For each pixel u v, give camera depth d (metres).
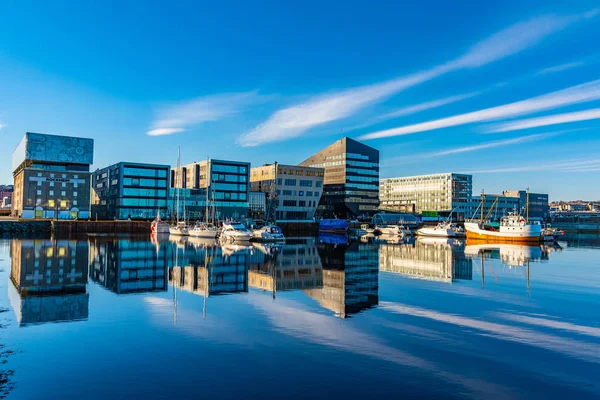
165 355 18.16
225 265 52.19
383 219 194.88
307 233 159.75
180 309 26.98
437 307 28.34
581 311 27.45
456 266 53.69
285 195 176.38
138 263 52.62
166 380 15.55
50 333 21.30
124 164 148.62
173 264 52.38
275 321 24.06
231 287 35.84
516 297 32.31
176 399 14.04
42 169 142.50
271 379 15.72
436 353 18.80
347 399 14.20
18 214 152.62
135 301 29.41
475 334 21.80
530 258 65.81
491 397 14.51
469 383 15.62
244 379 15.70
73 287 34.78
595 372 16.77
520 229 109.44
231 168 167.00
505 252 78.19
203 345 19.56
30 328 22.20
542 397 14.59
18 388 14.83
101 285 35.88
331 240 116.88
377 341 20.41
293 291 34.19
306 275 44.22
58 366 16.81
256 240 101.62
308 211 181.88
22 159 147.50
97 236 112.69
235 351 18.75
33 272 42.94
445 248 88.00
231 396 14.29
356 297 31.77
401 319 24.83
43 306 27.53
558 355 18.70
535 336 21.53
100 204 174.00
